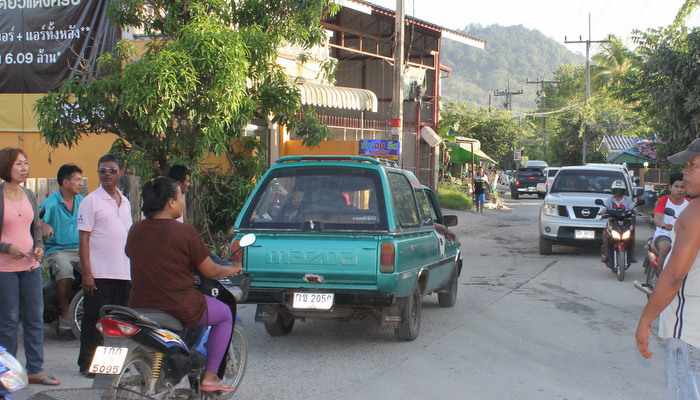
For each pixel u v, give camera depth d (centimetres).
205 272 586
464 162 4534
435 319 1050
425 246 939
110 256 732
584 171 1959
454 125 4475
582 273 1527
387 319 878
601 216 1482
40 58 1684
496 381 739
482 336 941
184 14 1330
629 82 2498
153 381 554
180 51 1207
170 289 570
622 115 6038
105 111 1280
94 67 1655
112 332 529
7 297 682
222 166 1627
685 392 451
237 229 864
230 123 1298
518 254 1875
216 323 605
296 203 873
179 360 558
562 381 740
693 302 448
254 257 839
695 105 2178
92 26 1661
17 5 1691
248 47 1293
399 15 1962
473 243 2147
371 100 2098
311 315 856
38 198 1212
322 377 752
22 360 802
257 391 702
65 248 898
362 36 2806
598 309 1128
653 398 686
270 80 1391
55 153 1691
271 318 897
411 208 938
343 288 829
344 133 2328
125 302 744
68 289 891
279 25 1374
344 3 2423
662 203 1106
